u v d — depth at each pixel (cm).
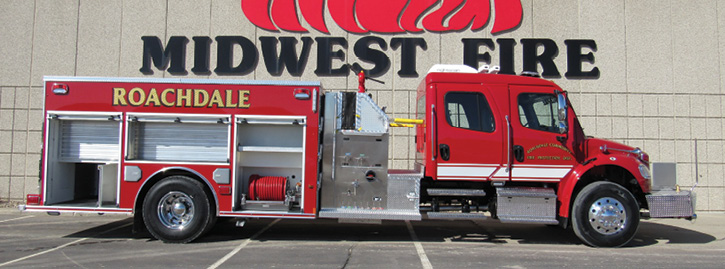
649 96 995
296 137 632
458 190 634
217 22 1016
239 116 618
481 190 638
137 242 636
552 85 647
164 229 612
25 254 561
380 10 1006
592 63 1002
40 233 700
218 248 603
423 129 662
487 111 636
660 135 990
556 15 1005
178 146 626
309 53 1008
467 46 998
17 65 1011
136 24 1015
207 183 620
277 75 1006
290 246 621
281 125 631
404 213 623
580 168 625
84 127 632
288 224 803
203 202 615
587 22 1005
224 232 718
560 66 1001
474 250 609
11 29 1013
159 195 612
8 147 1005
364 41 1002
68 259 536
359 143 633
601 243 618
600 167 663
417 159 714
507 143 629
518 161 628
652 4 1005
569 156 632
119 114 618
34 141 1005
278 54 1010
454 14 1008
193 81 621
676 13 1004
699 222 873
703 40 998
